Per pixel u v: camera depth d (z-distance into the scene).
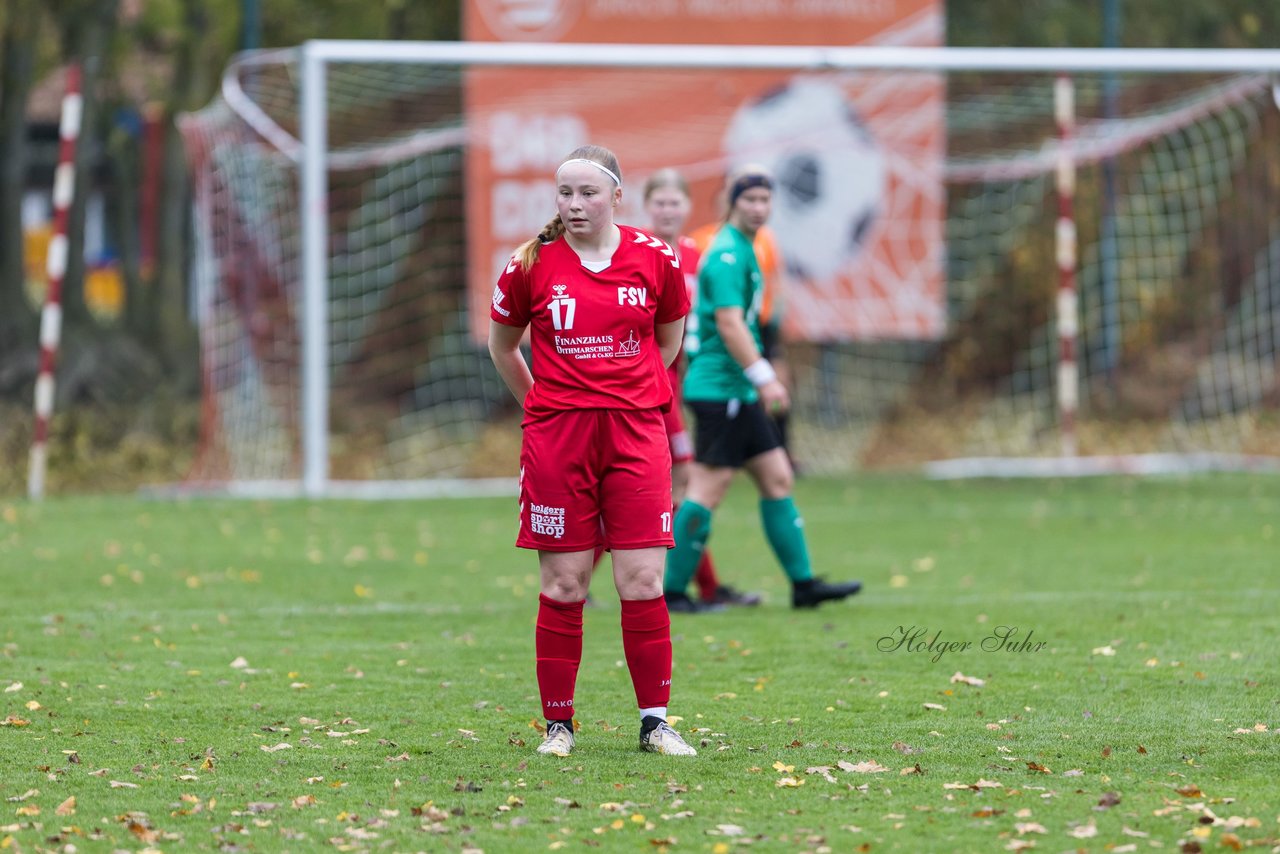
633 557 17.77
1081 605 28.16
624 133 54.62
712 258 26.88
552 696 17.81
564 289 17.38
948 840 14.30
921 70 48.47
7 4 69.62
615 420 17.55
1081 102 61.59
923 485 50.69
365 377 63.28
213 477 49.97
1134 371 61.75
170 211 77.06
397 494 48.25
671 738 17.77
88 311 76.12
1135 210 61.19
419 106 60.00
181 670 22.64
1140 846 14.02
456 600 29.42
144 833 14.55
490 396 65.00
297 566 33.66
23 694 20.84
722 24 55.44
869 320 56.44
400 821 15.05
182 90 73.44
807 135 55.59
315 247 47.16
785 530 28.09
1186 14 75.00
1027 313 66.50
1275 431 58.97
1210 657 23.14
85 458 55.84
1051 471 53.16
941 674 22.23
